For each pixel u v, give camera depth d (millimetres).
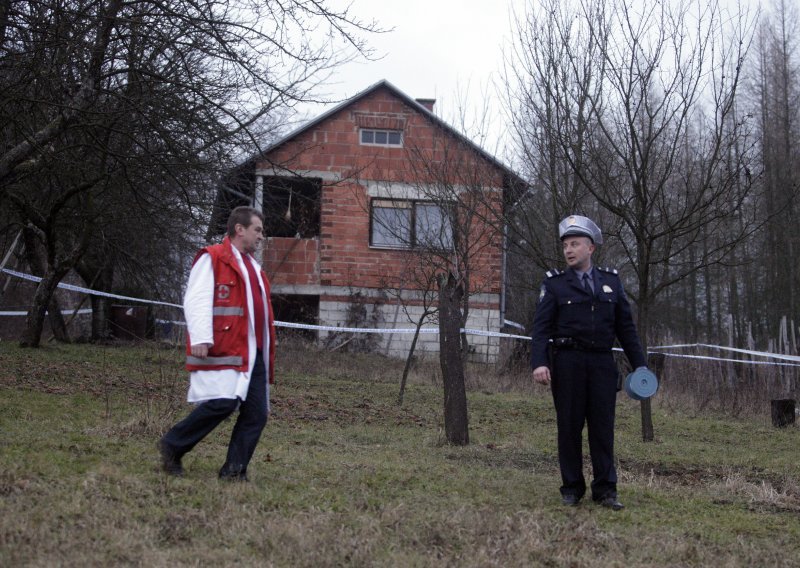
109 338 19578
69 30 10961
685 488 7762
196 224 16797
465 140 19719
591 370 6387
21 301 27219
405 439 9883
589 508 6375
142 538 4695
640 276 11125
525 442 10117
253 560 4492
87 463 6406
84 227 15875
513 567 4758
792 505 7266
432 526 5359
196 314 5930
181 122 12578
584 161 12773
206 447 7785
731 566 5098
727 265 11328
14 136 12719
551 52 13320
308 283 24516
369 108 24094
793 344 18484
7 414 8984
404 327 24328
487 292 23984
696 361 17750
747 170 10820
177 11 11812
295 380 15359
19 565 4129
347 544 4844
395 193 23844
